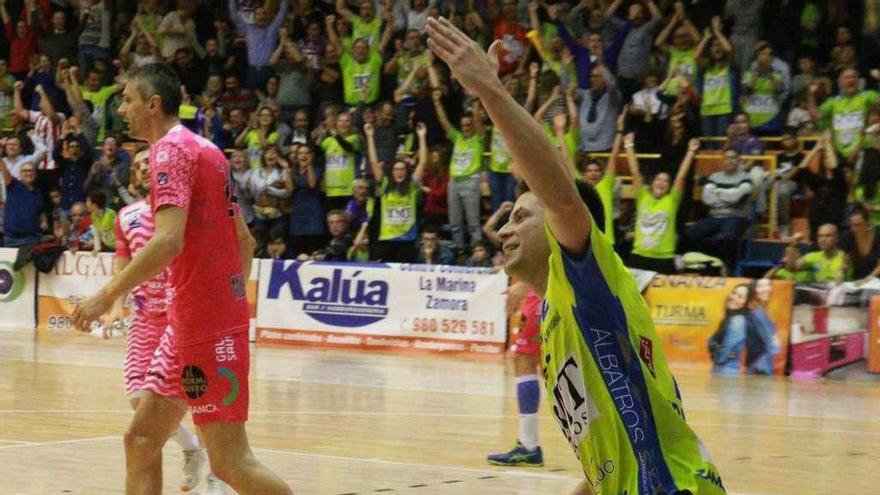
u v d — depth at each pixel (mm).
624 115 19203
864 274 17062
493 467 9422
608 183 18453
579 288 3373
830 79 20312
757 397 14570
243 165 21562
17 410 12234
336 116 21562
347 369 16969
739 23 20812
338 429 11375
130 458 6098
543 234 3504
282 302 20750
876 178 17688
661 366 3535
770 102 20016
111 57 25922
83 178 23391
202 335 5637
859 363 16594
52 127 23953
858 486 8914
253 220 21609
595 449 3521
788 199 19016
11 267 22922
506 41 21547
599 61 20266
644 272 18219
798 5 21516
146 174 7727
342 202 21406
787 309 17109
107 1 25734
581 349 3443
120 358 17828
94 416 11883
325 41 23266
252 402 13297
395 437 10938
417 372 16734
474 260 19578
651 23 20844
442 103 20766
